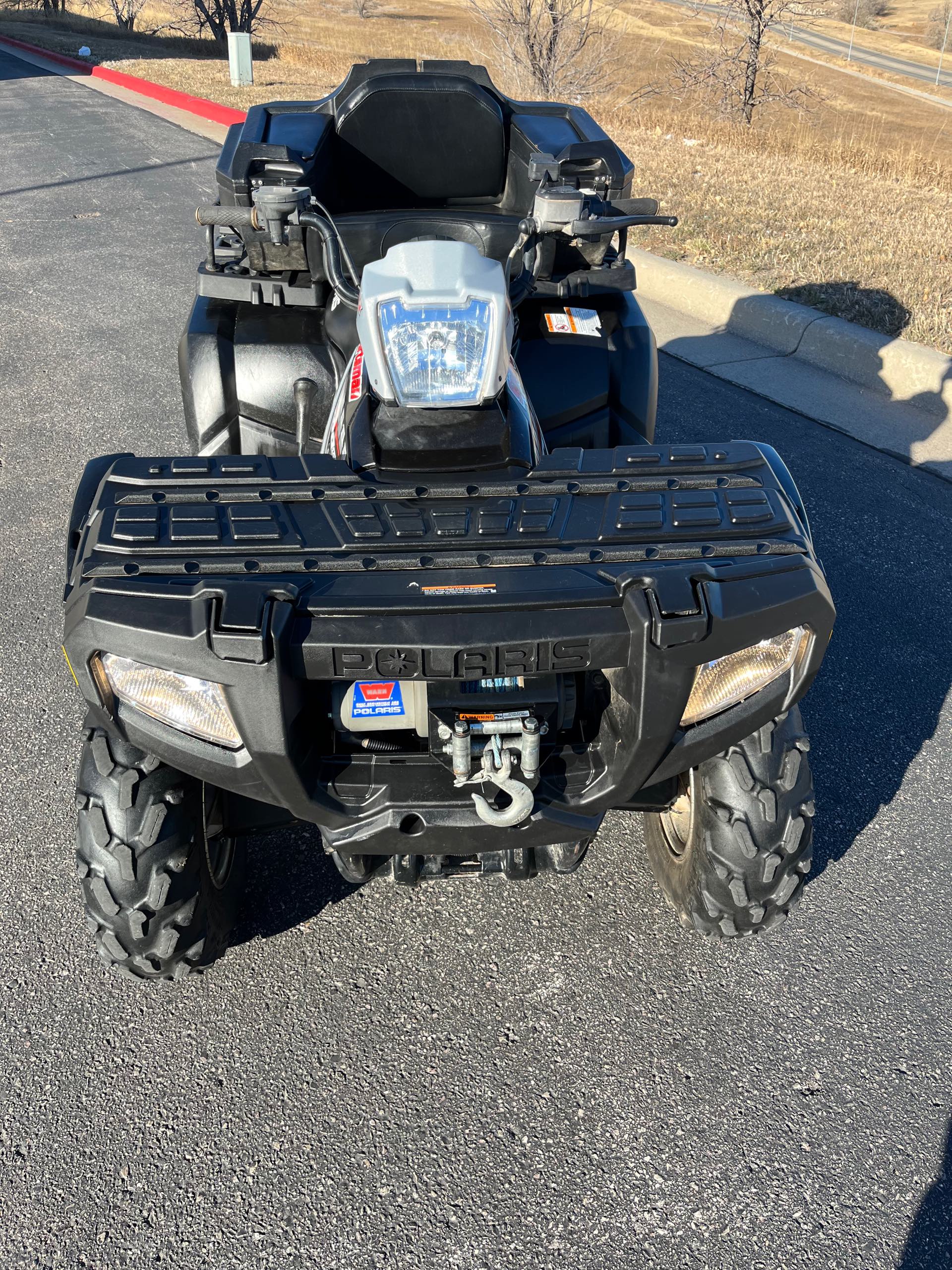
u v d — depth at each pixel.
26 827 3.18
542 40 15.14
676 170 11.52
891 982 2.72
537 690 2.22
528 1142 2.33
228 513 2.23
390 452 2.44
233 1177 2.25
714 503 2.32
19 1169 2.26
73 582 2.17
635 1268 2.09
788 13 19.95
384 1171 2.27
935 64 74.19
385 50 28.30
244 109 15.09
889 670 3.94
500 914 2.91
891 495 5.20
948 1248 2.12
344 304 3.37
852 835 3.19
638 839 3.17
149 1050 2.53
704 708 2.21
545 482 2.38
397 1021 2.61
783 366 6.73
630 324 3.79
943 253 8.41
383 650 2.01
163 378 6.44
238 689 1.98
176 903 2.32
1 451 5.48
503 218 3.89
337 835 2.23
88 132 14.38
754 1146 2.32
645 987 2.70
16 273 8.49
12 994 2.66
